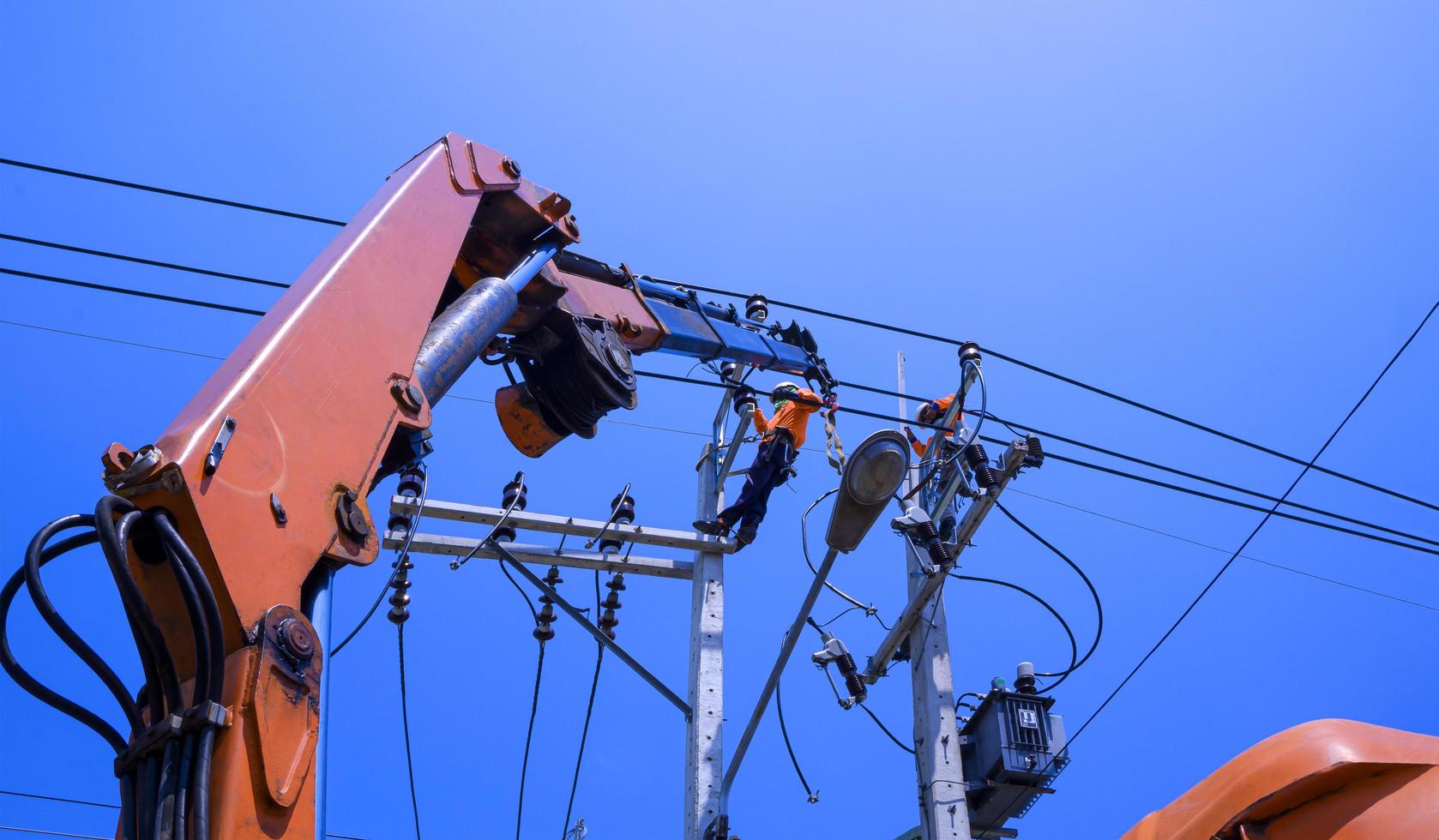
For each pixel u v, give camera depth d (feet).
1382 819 17.61
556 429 25.08
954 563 43.60
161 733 12.12
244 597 13.05
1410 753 18.17
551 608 44.47
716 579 44.91
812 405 44.16
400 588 42.27
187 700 12.73
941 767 41.19
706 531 44.52
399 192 20.11
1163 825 20.27
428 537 42.88
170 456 13.21
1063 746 44.24
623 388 24.64
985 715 44.83
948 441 45.80
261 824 12.25
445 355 18.86
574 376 24.27
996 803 44.14
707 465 47.50
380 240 18.62
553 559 44.65
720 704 42.50
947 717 42.24
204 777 11.85
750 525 44.62
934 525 45.29
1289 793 18.37
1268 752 19.22
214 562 12.92
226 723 12.35
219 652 12.48
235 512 13.39
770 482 44.24
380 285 17.94
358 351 16.62
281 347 15.37
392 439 17.11
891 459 31.30
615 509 44.93
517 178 22.97
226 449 13.69
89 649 12.55
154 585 13.23
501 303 20.75
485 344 20.17
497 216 22.81
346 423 15.67
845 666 42.42
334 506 14.79
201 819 11.66
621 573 45.52
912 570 45.11
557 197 23.50
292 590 13.71
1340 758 18.13
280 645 13.03
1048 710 44.96
